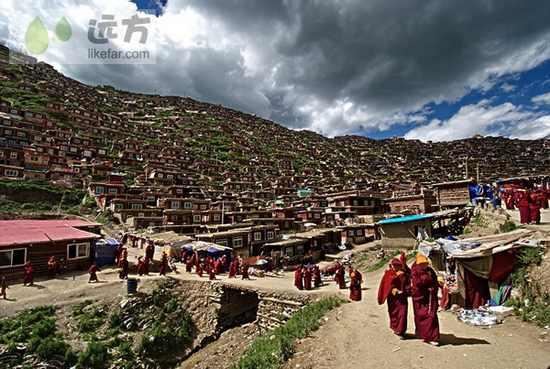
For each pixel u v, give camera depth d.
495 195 33.72
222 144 146.12
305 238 45.16
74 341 18.62
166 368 20.33
